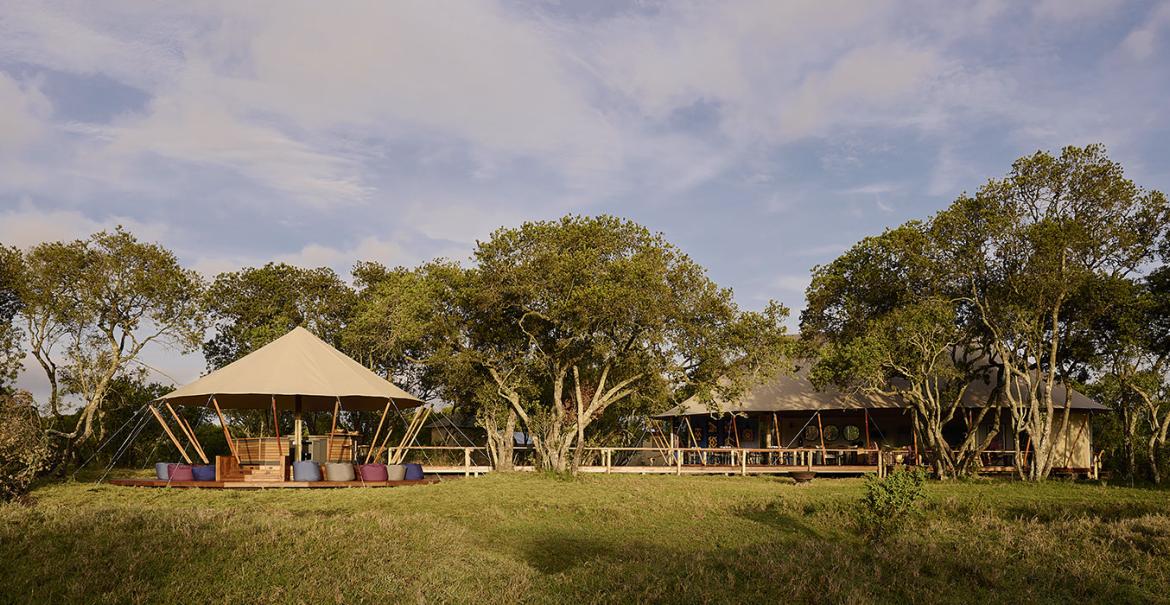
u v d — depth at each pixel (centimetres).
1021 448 3559
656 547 1398
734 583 1104
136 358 2941
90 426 2883
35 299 2803
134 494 2086
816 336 3334
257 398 3061
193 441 2680
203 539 1175
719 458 3684
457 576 1084
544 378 3403
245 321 4181
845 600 1025
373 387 2866
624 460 3931
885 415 3719
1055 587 1145
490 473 2994
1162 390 3011
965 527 1573
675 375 3106
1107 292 2895
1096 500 2102
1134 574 1192
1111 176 2778
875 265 3070
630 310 2878
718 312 3044
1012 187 2853
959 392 3188
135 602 923
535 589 1063
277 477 2412
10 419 1931
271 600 944
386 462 3338
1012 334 2977
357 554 1150
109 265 2895
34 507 1583
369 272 4353
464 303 3144
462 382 3197
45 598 940
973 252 2903
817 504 1936
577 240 2969
